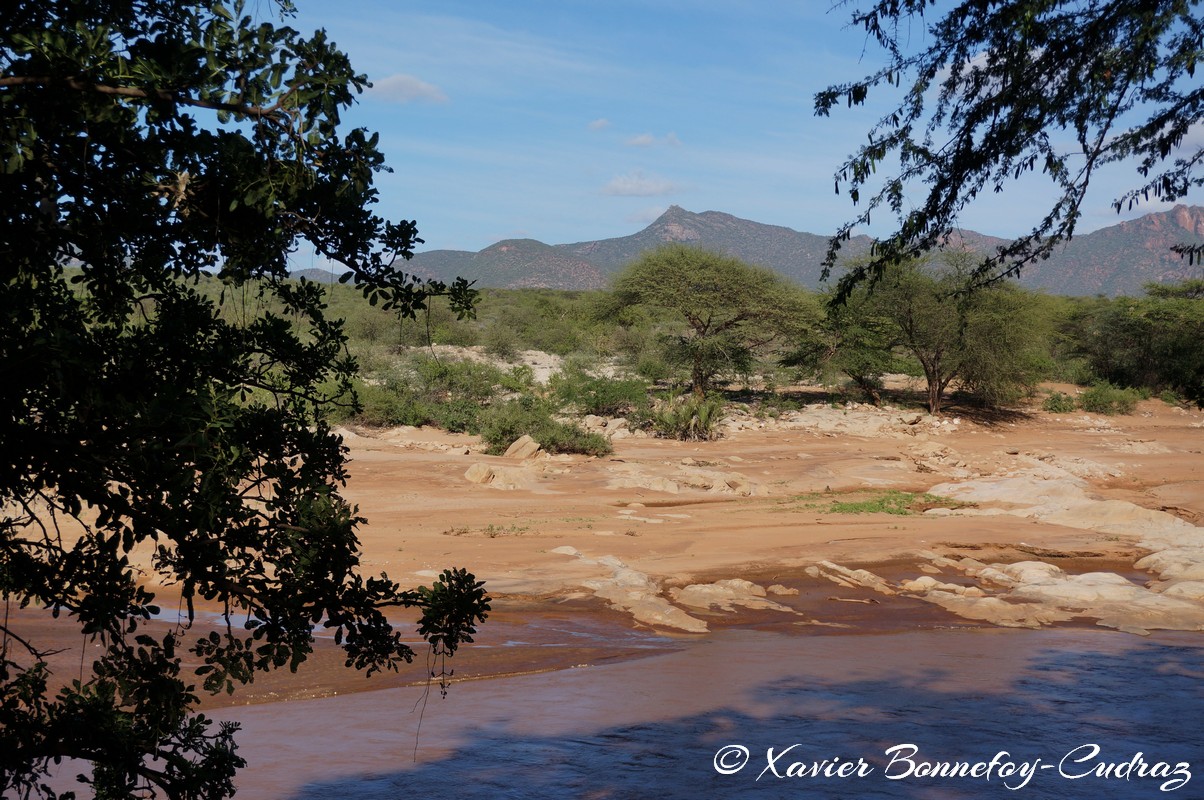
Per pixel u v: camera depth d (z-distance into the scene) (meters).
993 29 5.27
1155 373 52.66
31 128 2.23
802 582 15.59
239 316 2.98
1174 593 15.07
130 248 2.69
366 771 7.02
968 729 8.40
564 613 12.90
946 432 39.50
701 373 42.03
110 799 2.77
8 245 2.50
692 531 19.14
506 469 23.67
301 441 2.78
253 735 7.87
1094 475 29.94
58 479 2.29
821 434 36.88
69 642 9.14
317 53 2.48
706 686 9.76
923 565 17.05
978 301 40.12
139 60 2.29
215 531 2.45
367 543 16.55
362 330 47.12
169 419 2.24
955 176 5.46
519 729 8.20
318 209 2.72
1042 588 15.12
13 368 2.13
